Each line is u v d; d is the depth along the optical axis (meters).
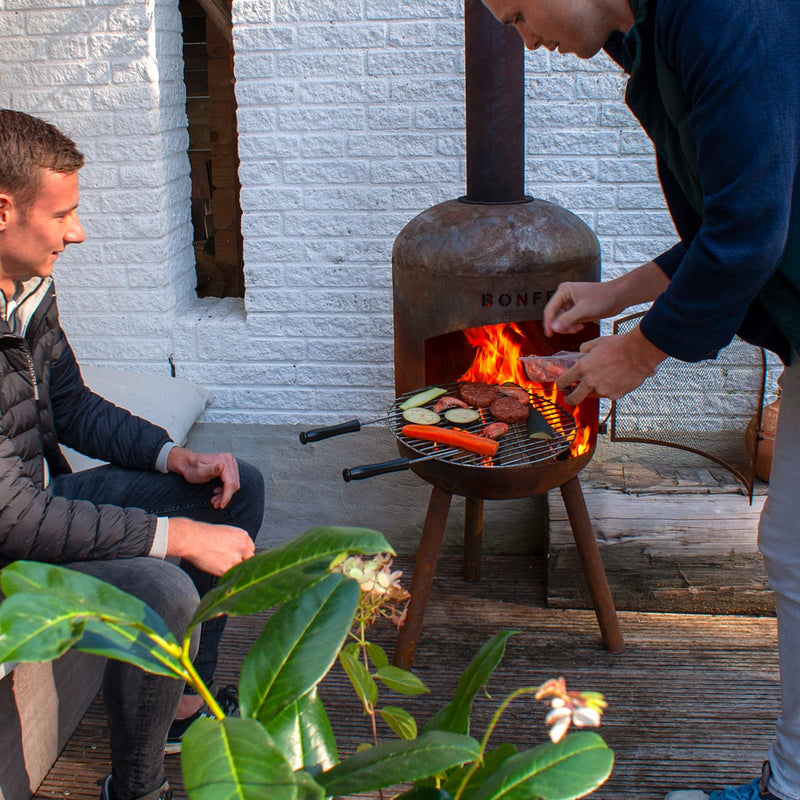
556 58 2.60
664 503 2.62
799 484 1.68
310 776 0.87
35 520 1.61
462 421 2.19
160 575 1.68
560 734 0.85
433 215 2.23
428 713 2.24
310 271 2.82
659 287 1.98
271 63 2.67
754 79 1.29
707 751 2.08
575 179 2.69
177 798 1.92
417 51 2.62
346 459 2.98
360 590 1.06
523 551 3.02
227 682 2.34
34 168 1.65
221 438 3.00
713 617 2.62
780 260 1.43
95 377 2.82
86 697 2.23
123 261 2.85
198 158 3.86
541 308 2.15
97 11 2.66
